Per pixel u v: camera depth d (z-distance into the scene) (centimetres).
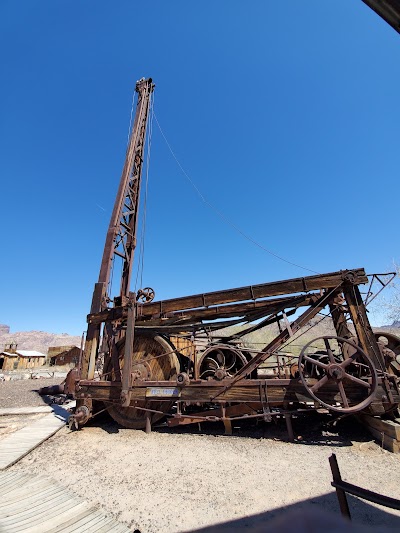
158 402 943
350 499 452
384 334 880
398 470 554
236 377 842
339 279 819
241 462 629
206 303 945
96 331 1083
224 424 866
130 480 552
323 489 488
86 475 580
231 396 838
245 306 944
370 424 774
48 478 566
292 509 428
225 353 1063
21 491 509
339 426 863
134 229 1672
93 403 1021
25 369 4491
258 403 825
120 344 1074
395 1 188
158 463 639
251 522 399
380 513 410
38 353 5300
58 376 3828
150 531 387
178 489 509
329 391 750
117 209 1503
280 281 877
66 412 1238
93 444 793
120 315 1034
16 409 1341
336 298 880
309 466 591
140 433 894
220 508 440
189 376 955
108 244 1413
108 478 563
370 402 691
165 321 1028
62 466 633
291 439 767
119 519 419
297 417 977
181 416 877
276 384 805
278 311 905
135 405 966
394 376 724
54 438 858
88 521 413
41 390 1791
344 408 691
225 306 963
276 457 651
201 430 909
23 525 400
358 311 791
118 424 1001
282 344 929
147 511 438
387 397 704
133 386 930
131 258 1628
